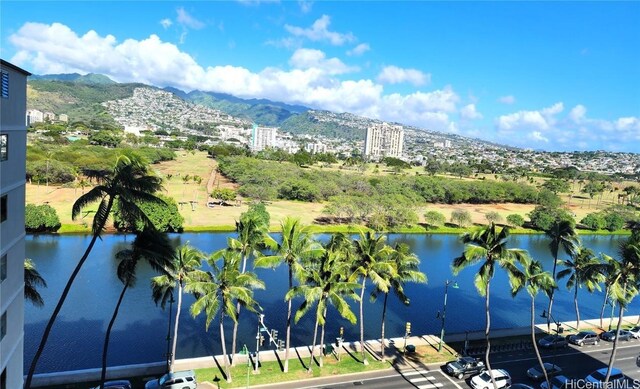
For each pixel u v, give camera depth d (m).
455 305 82.75
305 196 176.88
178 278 49.69
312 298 46.78
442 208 188.12
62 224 112.75
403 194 180.50
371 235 54.22
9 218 28.02
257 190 165.75
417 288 90.69
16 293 29.75
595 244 146.75
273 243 50.12
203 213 140.50
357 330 68.12
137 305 71.94
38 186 154.12
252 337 63.44
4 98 26.36
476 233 44.91
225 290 47.06
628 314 85.31
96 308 69.88
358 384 49.97
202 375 49.53
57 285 78.25
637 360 58.62
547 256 125.75
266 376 49.59
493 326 73.94
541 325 72.94
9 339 28.84
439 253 120.25
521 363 57.94
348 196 156.00
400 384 50.62
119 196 35.41
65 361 54.06
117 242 106.00
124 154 34.84
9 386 29.17
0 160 26.17
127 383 44.97
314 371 51.59
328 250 51.47
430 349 60.88
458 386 50.94
